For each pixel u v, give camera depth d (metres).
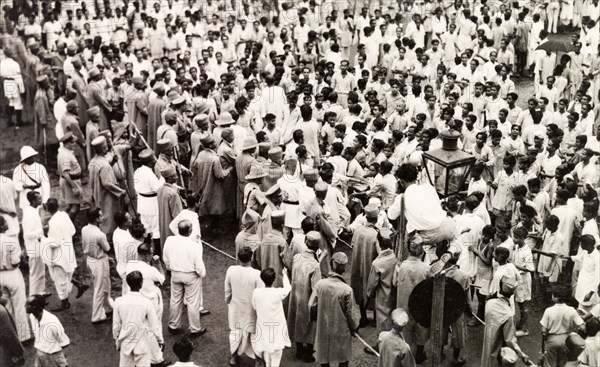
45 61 18.48
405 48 20.53
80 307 11.02
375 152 12.98
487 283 10.41
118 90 16.64
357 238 10.18
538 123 14.78
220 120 13.77
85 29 21.73
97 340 10.15
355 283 10.36
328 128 14.68
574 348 8.62
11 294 9.95
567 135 14.62
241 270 9.15
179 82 17.06
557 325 8.99
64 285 10.83
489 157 13.32
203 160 12.98
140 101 16.14
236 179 13.32
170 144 11.71
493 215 13.39
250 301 9.19
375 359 9.77
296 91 15.13
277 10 24.95
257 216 10.38
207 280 11.91
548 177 13.15
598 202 11.50
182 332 10.37
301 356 9.83
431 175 9.05
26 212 10.66
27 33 21.17
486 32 21.69
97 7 23.80
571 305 10.93
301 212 11.31
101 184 12.34
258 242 10.28
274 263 9.95
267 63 20.83
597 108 16.42
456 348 9.52
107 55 18.44
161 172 11.53
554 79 16.92
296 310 9.60
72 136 12.74
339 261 8.89
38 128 16.38
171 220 11.57
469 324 10.70
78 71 16.36
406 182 8.81
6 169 14.98
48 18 22.48
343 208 11.38
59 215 10.66
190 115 14.90
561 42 17.97
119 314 8.72
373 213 10.06
